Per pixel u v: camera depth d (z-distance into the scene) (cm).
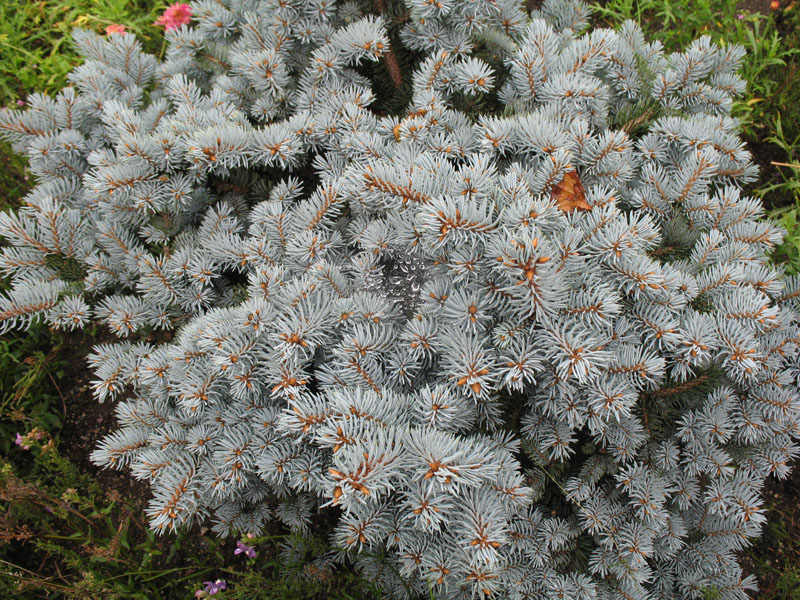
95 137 59
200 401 46
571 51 54
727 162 53
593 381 44
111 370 51
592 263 44
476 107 57
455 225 41
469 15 53
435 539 43
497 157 52
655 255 51
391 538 44
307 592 51
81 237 55
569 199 48
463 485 41
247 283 56
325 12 55
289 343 43
